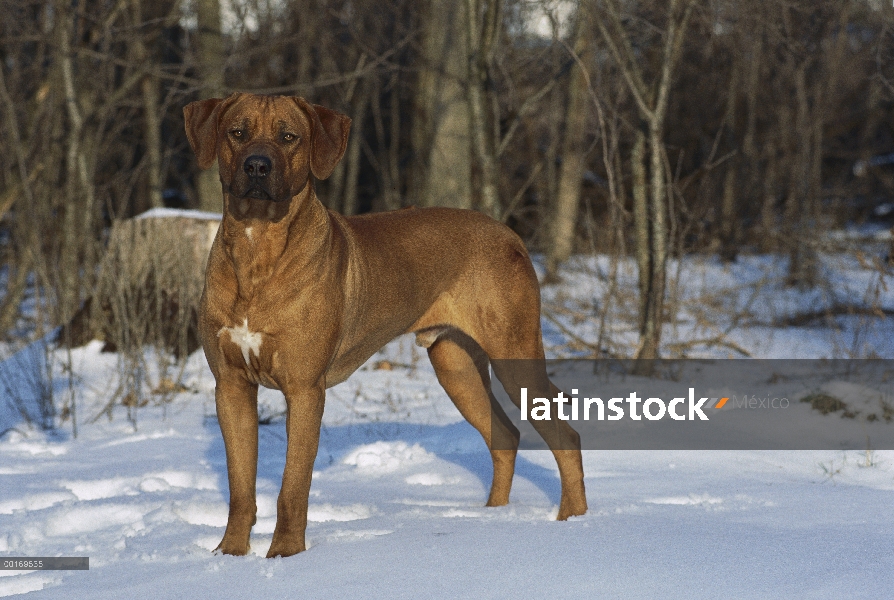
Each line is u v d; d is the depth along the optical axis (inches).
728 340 416.8
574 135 619.5
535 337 192.2
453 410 311.4
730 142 689.6
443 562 134.4
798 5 427.8
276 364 153.4
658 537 145.9
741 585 122.2
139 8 513.3
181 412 304.8
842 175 868.0
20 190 450.9
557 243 626.5
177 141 721.0
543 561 133.6
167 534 163.9
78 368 355.9
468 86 353.1
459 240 191.6
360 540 150.7
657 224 344.8
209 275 154.9
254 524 159.6
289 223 151.2
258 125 151.8
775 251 614.9
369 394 340.2
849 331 452.4
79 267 459.8
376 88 732.7
